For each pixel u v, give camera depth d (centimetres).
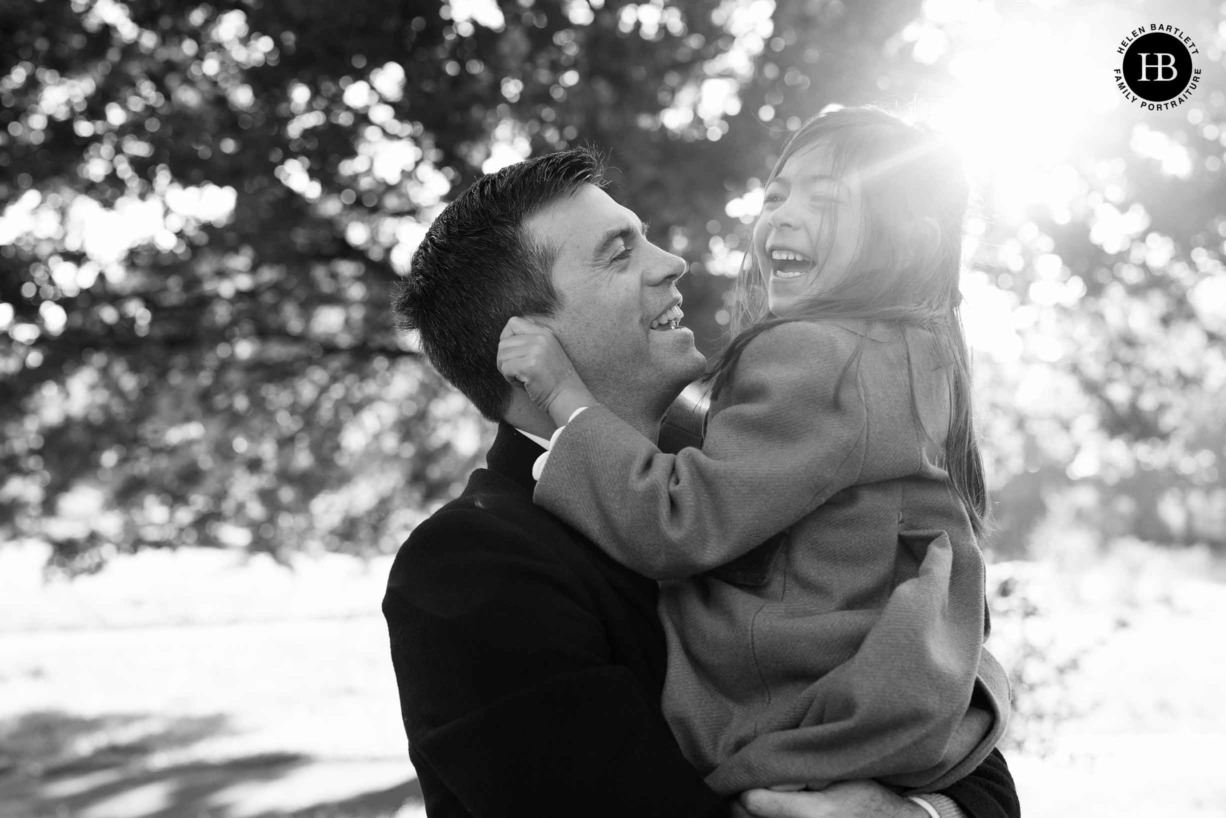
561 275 189
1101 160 632
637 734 160
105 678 1557
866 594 177
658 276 195
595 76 644
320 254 779
